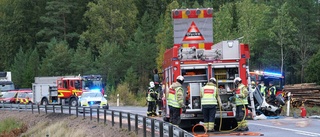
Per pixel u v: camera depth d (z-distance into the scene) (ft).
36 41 443.32
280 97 124.16
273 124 97.66
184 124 86.84
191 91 82.33
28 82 334.44
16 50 437.17
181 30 98.63
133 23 419.33
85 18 440.45
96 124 116.98
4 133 152.25
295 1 333.42
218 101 81.25
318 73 261.44
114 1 413.18
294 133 80.59
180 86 80.18
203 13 98.63
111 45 339.77
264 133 81.10
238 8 344.69
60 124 131.34
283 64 322.75
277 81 142.61
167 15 380.37
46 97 199.62
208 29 98.84
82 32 434.30
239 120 82.17
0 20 451.53
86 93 158.20
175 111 80.89
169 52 86.79
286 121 105.09
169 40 323.78
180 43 98.48
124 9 419.13
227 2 402.31
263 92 126.11
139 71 338.54
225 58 82.79
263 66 329.72
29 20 449.06
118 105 203.21
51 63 336.90
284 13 303.48
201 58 82.53
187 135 59.77
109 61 324.39
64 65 338.95
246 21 317.22
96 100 153.07
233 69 83.66
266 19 319.68
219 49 83.30
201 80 83.25
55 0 435.94
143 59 337.31
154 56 339.77
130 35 414.21
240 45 83.05
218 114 82.53
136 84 289.94
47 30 428.97
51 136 124.36
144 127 82.02
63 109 148.25
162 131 71.97
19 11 445.37
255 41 311.88
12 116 175.22
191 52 82.84
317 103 152.15
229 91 82.99
